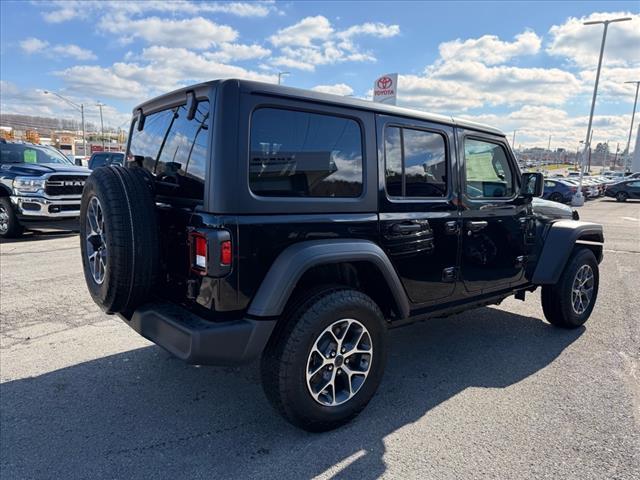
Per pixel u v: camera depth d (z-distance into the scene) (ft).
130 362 12.60
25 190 30.71
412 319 11.30
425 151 11.01
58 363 12.46
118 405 10.37
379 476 8.07
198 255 8.20
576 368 12.60
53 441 8.98
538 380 11.85
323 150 9.16
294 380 8.59
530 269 14.38
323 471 8.19
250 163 8.23
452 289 11.83
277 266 8.41
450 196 11.51
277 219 8.50
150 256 8.92
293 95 8.68
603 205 84.43
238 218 8.09
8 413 9.96
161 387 11.24
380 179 9.98
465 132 11.93
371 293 10.61
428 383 11.65
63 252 27.17
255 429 9.50
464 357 13.33
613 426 9.71
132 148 11.62
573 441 9.16
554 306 15.17
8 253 26.78
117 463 8.34
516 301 19.40
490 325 16.19
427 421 9.85
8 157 34.86
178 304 9.18
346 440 9.13
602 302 19.12
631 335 15.24
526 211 13.89
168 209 9.19
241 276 8.19
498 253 13.01
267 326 8.35
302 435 9.29
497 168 13.11
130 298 9.07
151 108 10.73
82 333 14.61
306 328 8.57
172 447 8.84
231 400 10.67
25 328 14.93
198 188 8.43
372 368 9.71
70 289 19.21
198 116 8.63
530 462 8.49
